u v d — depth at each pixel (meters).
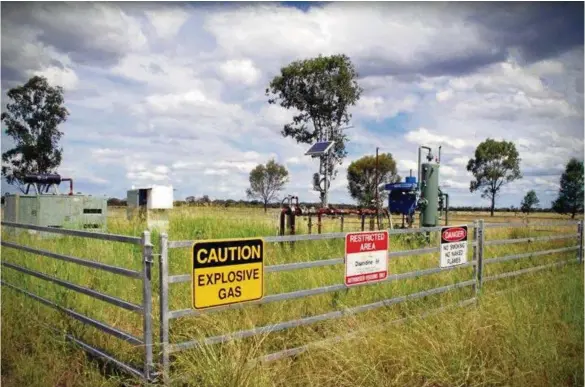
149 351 4.30
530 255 9.41
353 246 5.86
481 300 6.98
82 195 13.28
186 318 5.46
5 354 4.97
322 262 5.53
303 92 32.31
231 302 4.71
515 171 57.12
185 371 4.46
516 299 6.90
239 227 12.92
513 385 4.79
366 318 6.06
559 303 6.94
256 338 4.93
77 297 6.18
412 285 7.24
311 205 13.23
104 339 5.36
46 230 5.82
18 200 12.66
